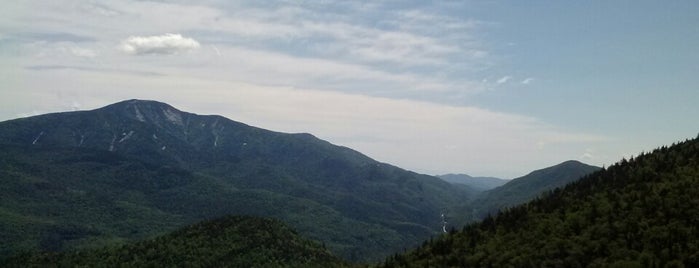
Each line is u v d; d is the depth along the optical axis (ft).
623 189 457.68
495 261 433.07
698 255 343.26
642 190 440.45
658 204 409.69
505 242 456.86
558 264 388.98
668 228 376.89
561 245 408.26
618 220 409.28
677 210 393.70
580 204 464.24
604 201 444.14
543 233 440.04
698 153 480.23
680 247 354.95
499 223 501.15
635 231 387.96
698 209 387.34
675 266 344.69
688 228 370.94
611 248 379.76
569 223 433.07
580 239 402.72
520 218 490.08
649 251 361.92
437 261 474.90
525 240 444.96
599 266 368.48
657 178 456.45
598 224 414.21
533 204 515.50
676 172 453.99
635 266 351.67
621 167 517.96
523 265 402.11
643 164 501.56
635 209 413.59
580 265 379.76
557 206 483.10
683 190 416.05
